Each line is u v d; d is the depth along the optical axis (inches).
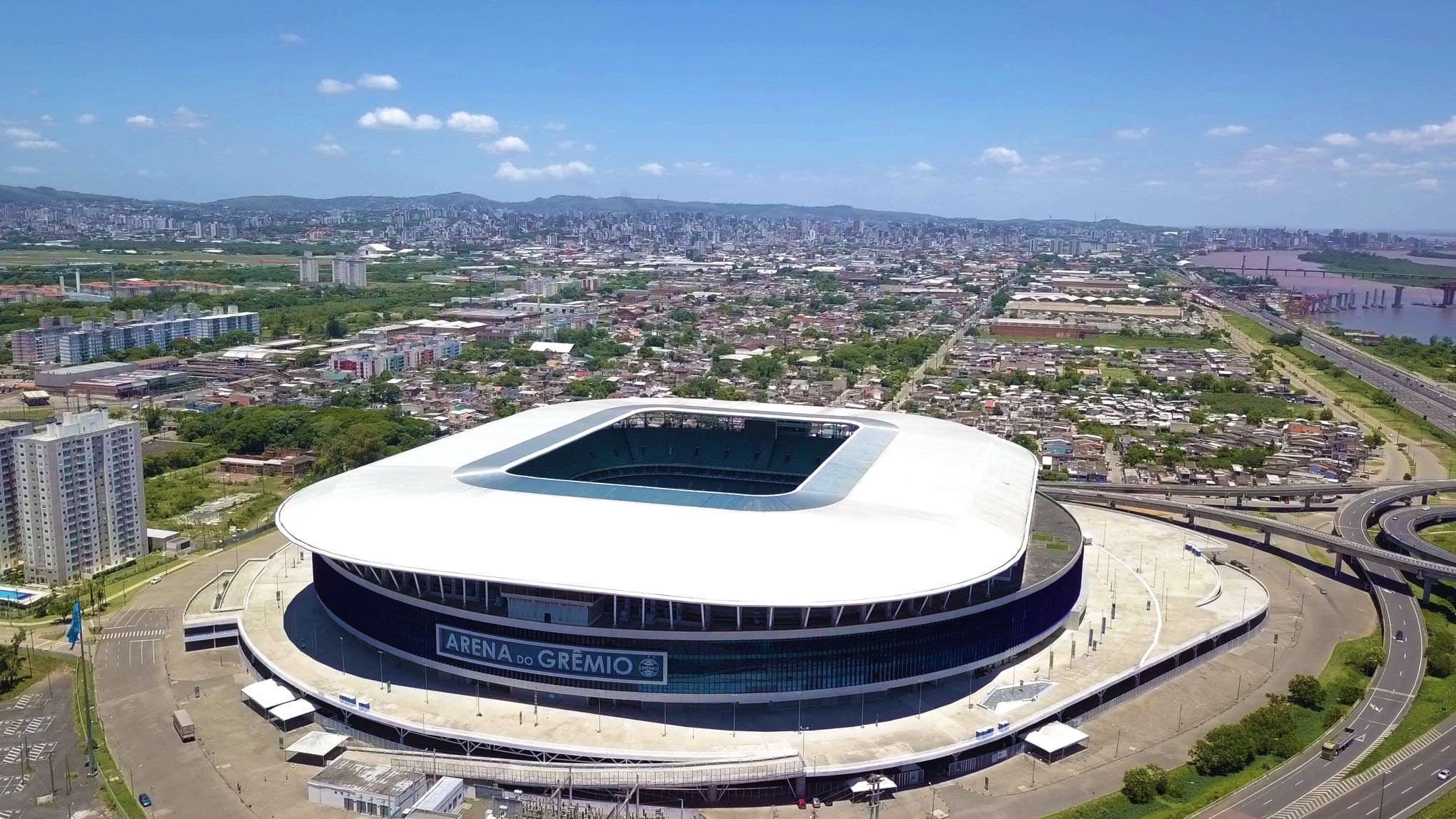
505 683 7396.7
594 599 7165.4
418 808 6171.3
